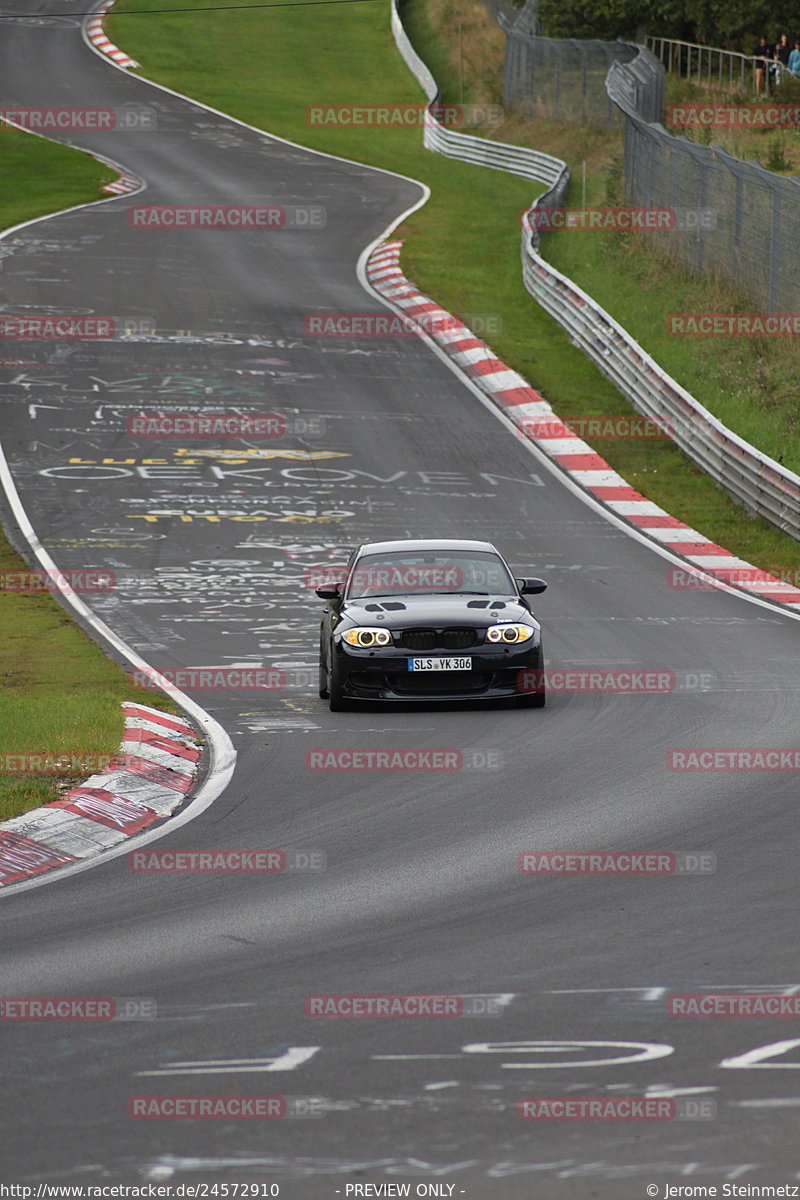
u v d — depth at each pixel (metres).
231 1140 17.67
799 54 197.88
